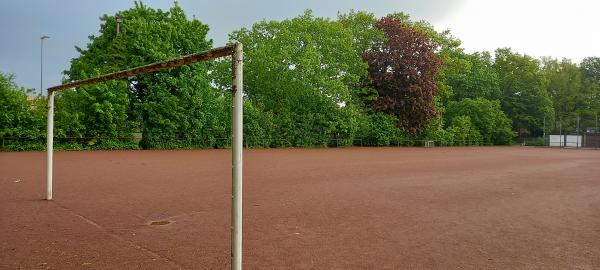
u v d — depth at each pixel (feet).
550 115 219.61
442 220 23.20
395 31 141.90
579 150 147.84
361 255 16.57
